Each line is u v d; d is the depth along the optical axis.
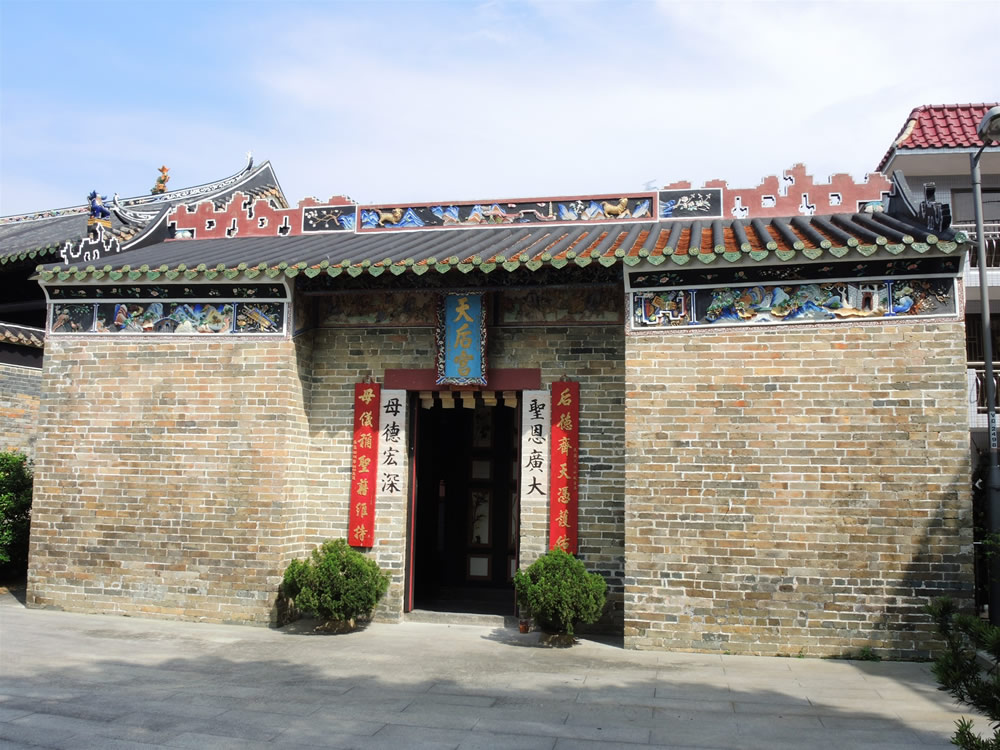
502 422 14.58
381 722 7.14
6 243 19.62
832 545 9.42
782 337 9.76
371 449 11.68
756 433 9.71
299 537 11.57
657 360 10.04
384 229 13.79
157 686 8.20
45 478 11.83
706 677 8.59
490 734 6.85
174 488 11.39
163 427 11.52
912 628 9.18
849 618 9.33
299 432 11.58
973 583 9.07
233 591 11.08
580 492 11.02
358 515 11.57
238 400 11.34
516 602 11.28
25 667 8.78
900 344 9.46
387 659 9.42
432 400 11.94
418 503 14.19
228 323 11.48
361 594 10.68
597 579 10.26
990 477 9.93
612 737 6.77
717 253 9.61
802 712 7.41
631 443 9.99
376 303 11.94
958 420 9.26
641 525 9.88
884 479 9.37
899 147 16.72
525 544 11.12
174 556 11.30
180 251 13.08
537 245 11.39
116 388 11.72
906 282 9.50
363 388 11.81
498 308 11.50
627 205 13.06
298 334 11.55
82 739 6.66
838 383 9.57
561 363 11.29
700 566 9.70
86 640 10.02
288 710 7.47
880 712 7.40
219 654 9.54
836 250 9.34
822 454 9.53
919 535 9.23
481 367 11.19
